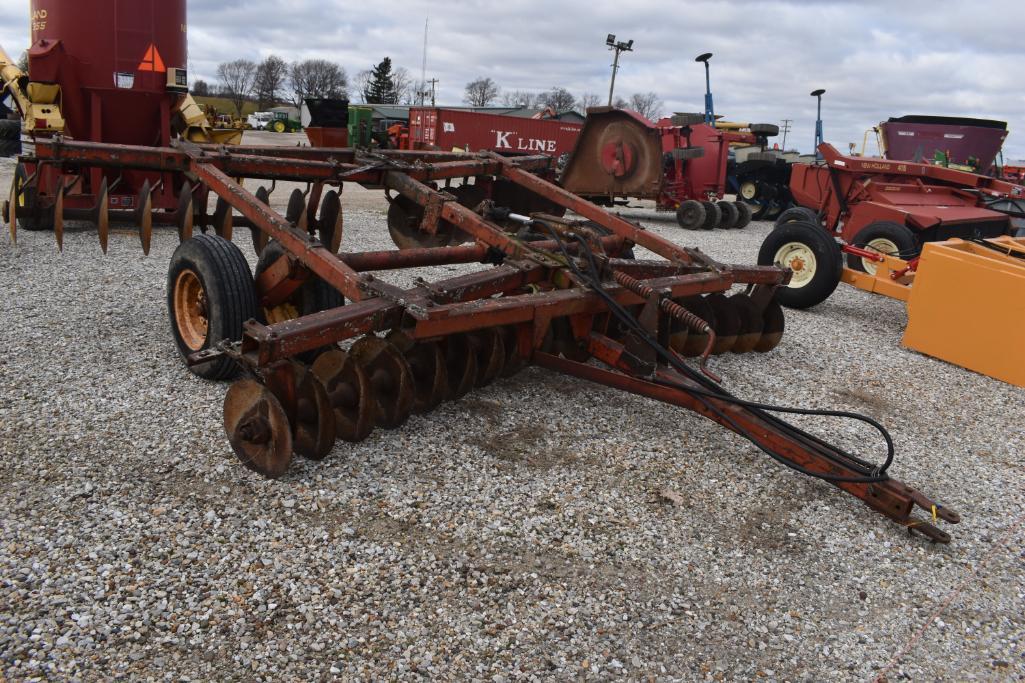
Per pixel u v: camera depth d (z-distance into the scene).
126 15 8.80
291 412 3.34
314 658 2.38
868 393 5.41
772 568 3.09
